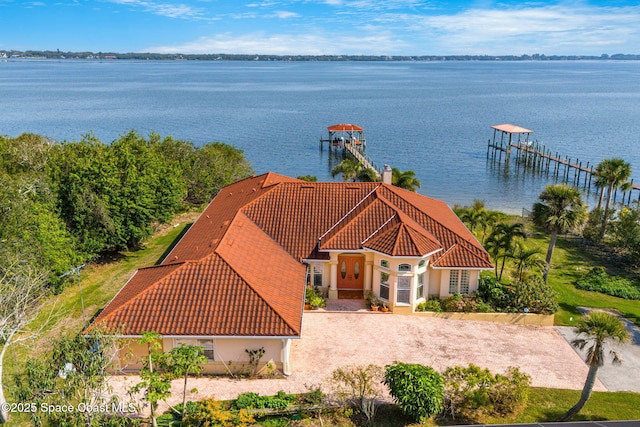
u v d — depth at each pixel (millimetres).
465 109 162750
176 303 25000
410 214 34625
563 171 85562
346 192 36500
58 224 33156
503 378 22828
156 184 39750
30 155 48344
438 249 31297
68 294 33406
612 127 125188
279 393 22906
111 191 36375
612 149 99375
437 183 77062
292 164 88125
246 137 110312
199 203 55719
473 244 33375
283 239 33562
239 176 60844
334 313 31203
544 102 184375
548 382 24906
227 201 41062
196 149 58188
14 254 27984
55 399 19391
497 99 195625
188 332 23672
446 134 117125
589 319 21953
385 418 21859
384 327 29672
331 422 21625
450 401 22766
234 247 29188
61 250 32094
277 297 26266
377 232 32406
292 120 135250
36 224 31141
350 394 23000
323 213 35031
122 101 176250
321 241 32969
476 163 90375
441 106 171000
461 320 30766
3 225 29562
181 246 33094
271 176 42062
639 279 39188
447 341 28344
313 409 21875
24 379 20766
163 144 56312
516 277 35031
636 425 19953
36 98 184375
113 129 114812
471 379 22391
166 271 27328
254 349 24625
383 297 32062
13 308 23375
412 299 30938
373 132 119375
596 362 21406
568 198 34656
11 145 52094
